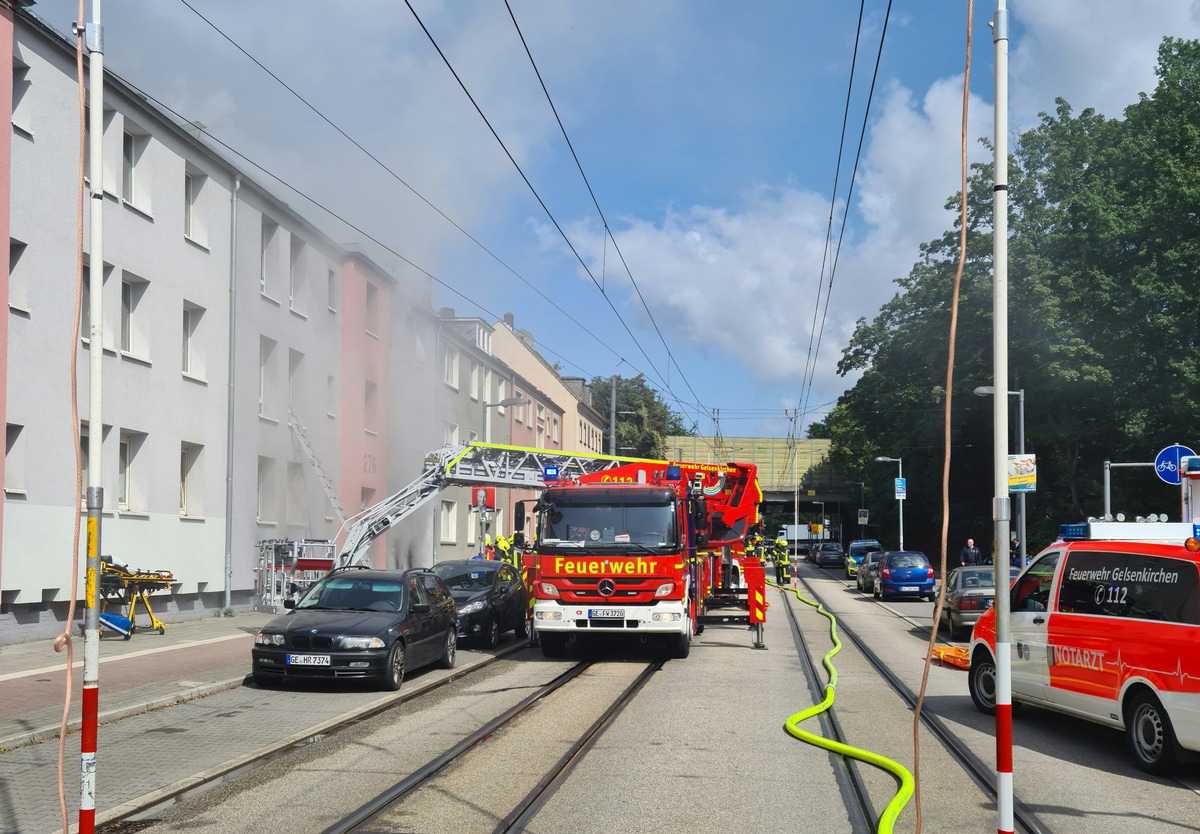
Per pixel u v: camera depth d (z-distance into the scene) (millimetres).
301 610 13992
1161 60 39969
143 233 21391
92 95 5879
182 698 12109
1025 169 42125
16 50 17453
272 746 9258
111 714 10789
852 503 90188
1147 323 37844
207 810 7070
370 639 12820
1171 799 7633
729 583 22172
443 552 40375
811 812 6980
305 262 29344
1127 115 40812
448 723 10633
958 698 12625
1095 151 40969
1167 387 37625
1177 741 8188
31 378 17719
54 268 18359
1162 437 38406
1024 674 10633
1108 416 41969
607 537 16281
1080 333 40188
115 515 20172
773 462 89125
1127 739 8875
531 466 23312
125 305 21484
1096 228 39500
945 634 22266
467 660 16625
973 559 36594
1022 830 6688
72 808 7102
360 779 7973
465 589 18859
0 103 17031
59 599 18125
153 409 21703
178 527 22531
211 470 24016
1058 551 10484
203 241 23938
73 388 5691
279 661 12844
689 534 17656
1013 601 11047
